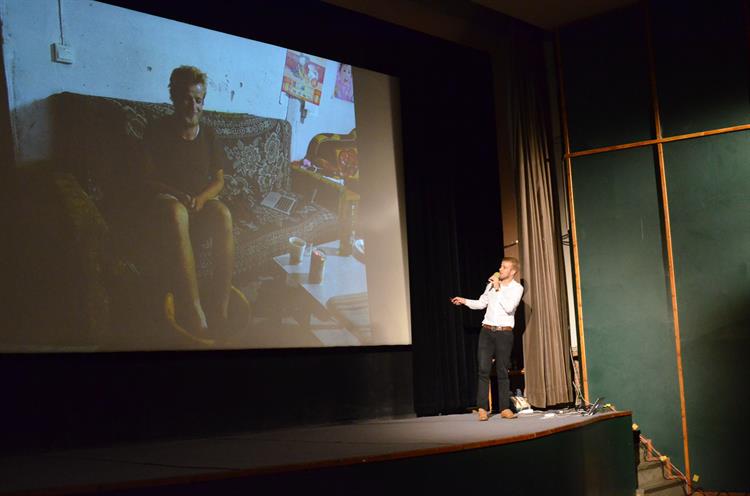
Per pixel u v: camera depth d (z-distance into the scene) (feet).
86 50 17.58
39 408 16.30
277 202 21.07
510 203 27.99
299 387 21.17
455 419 22.34
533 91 26.32
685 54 24.22
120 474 12.14
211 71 19.93
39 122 16.63
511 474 15.69
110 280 17.44
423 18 26.02
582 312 25.67
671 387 23.82
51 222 16.60
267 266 20.63
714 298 23.30
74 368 16.89
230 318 19.65
